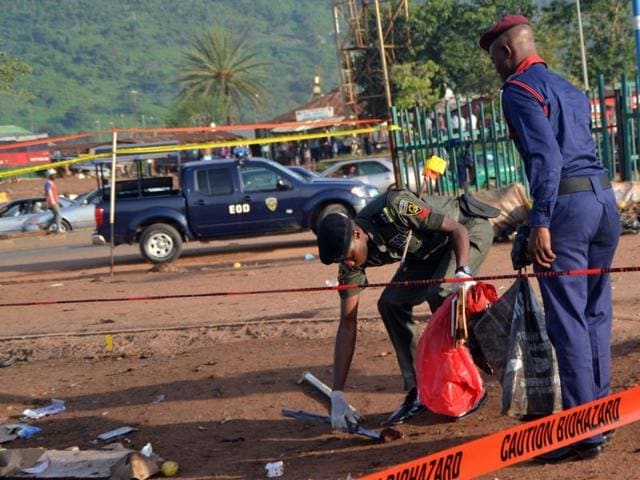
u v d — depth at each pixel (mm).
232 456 6629
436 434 6461
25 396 8922
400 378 8070
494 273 12922
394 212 6395
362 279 6469
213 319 11414
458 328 6094
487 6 66562
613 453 5688
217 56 81875
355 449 6418
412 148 20906
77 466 6609
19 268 21828
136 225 19312
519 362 5734
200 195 19469
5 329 12266
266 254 19875
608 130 18781
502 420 6582
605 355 5777
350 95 60125
